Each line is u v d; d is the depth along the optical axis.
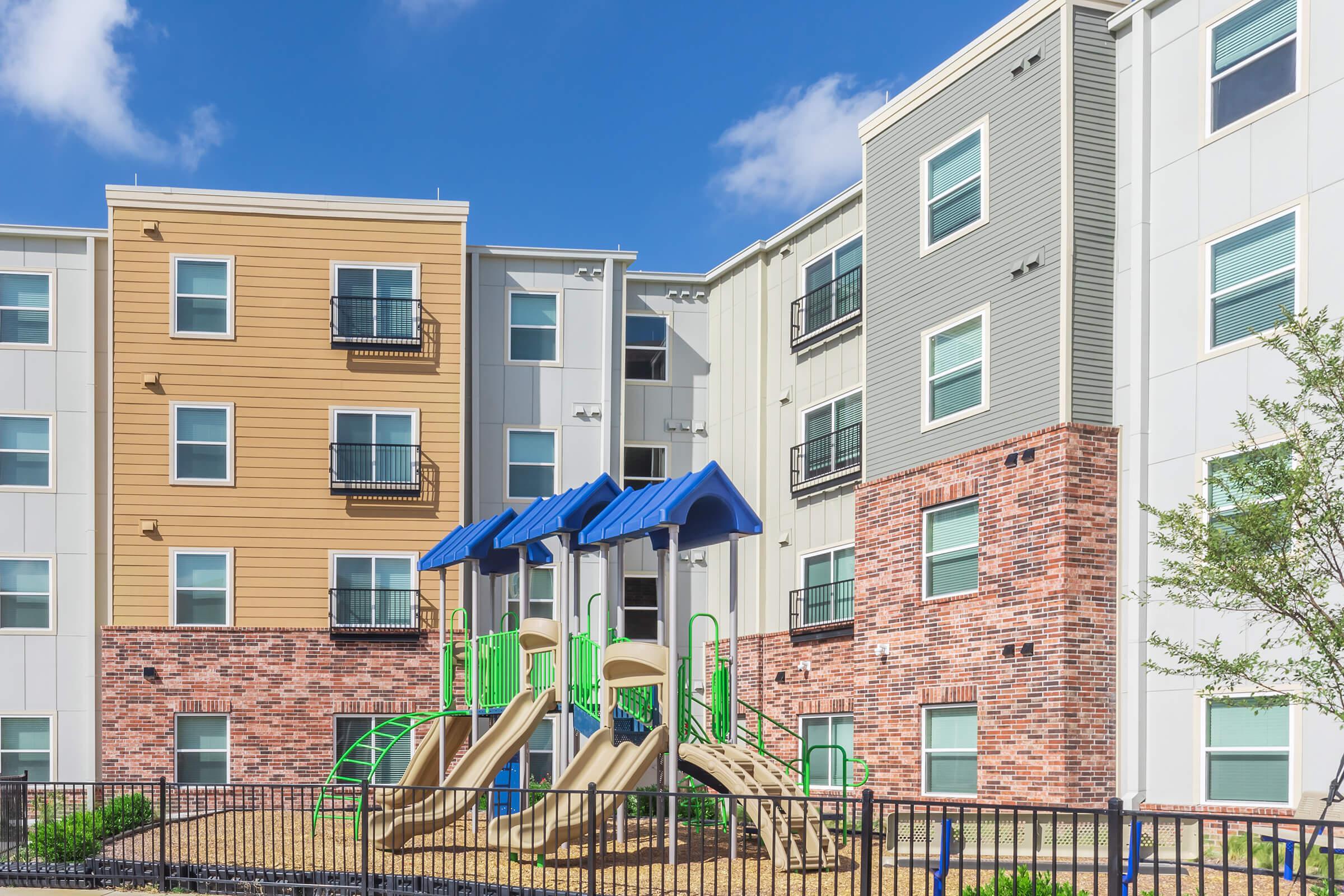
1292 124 17.02
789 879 13.77
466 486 30.02
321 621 28.27
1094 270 19.64
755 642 28.48
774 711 27.59
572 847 17.34
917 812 19.16
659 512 16.53
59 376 28.78
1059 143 19.86
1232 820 8.96
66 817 17.16
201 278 28.69
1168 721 17.98
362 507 28.73
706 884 14.15
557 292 31.02
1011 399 20.48
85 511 28.52
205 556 28.08
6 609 28.12
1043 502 19.47
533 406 30.58
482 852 17.36
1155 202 19.09
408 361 29.22
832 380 27.11
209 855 16.94
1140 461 18.83
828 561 26.73
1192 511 17.84
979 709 20.47
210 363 28.48
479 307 30.56
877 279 24.27
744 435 30.17
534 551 24.11
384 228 29.39
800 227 28.38
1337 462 14.66
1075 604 18.98
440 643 26.95
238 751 27.66
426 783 20.95
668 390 31.81
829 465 26.86
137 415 28.14
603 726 17.23
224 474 28.34
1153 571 18.55
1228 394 17.62
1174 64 18.98
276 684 27.95
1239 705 16.94
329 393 28.84
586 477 30.61
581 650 18.81
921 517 22.39
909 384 23.09
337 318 29.00
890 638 22.81
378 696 28.25
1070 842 17.97
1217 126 18.23
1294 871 14.42
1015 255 20.66
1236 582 13.68
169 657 27.70
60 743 27.83
